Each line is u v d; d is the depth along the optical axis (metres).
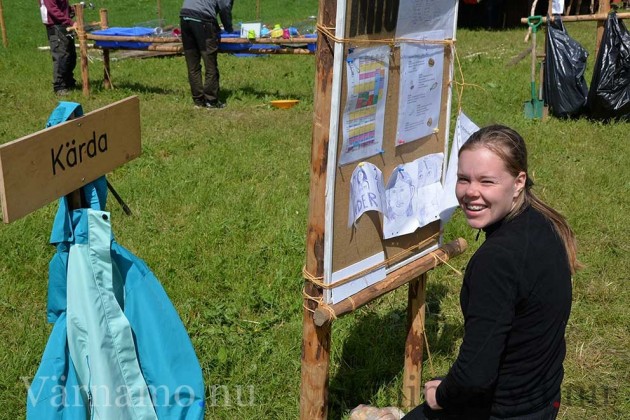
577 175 7.19
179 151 7.96
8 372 3.85
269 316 4.56
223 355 3.98
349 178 2.78
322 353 2.91
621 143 8.39
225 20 10.34
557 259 2.22
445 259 3.37
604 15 9.12
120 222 5.92
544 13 21.52
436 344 4.32
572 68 9.33
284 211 6.20
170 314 2.87
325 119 2.61
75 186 2.61
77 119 2.58
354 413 3.33
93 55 14.80
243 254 5.37
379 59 2.75
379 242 3.02
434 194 3.27
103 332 2.65
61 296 2.79
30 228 5.77
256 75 12.78
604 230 5.98
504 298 2.13
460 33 19.11
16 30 18.75
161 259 5.24
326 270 2.75
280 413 3.67
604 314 4.66
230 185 6.90
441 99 3.20
